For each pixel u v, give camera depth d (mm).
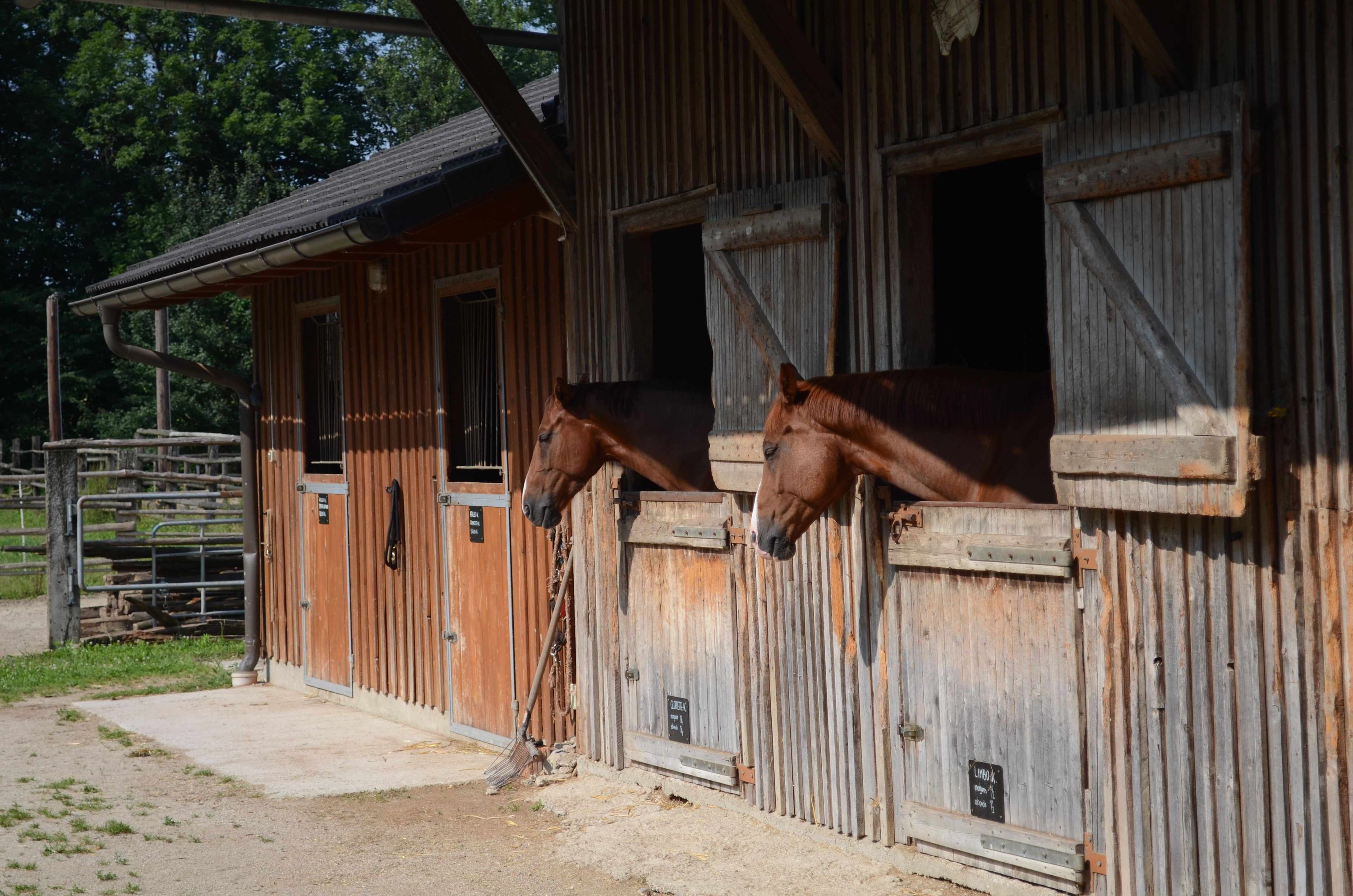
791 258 5434
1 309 34438
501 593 7957
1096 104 4242
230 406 30969
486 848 5930
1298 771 3789
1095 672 4324
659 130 6320
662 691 6414
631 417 6277
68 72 36188
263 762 7969
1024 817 4602
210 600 14320
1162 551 4117
